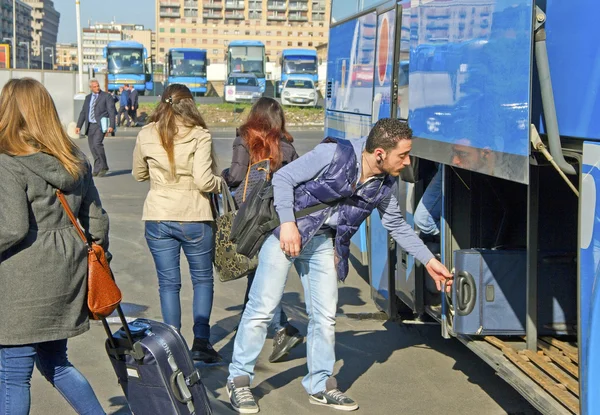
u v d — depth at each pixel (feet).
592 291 10.28
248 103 139.33
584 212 10.48
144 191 46.01
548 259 14.84
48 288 11.57
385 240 20.63
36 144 11.56
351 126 25.41
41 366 12.60
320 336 15.55
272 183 14.38
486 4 13.03
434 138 15.75
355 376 17.75
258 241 14.73
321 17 488.44
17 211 11.17
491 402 16.29
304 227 14.33
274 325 18.26
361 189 14.19
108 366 17.99
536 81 11.72
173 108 16.81
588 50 10.49
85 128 52.54
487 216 16.67
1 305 11.53
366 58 23.44
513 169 11.84
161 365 12.21
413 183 18.53
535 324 14.49
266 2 483.92
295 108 138.51
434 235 18.61
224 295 24.34
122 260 28.58
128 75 153.48
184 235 16.96
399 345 19.88
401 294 19.57
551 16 11.43
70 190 11.88
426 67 16.44
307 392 16.03
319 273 15.21
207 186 16.58
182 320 21.66
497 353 14.83
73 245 11.86
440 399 16.44
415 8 17.58
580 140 10.88
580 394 10.63
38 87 11.76
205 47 482.69
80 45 102.73
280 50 488.02
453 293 15.33
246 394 15.49
